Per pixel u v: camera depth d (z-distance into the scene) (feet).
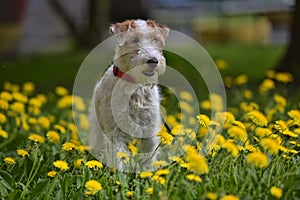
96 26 96.84
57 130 31.63
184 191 18.93
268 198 18.58
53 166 23.68
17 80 67.67
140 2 139.95
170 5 151.64
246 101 40.88
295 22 54.49
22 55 103.65
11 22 129.39
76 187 21.06
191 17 146.41
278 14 118.42
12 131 31.01
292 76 51.55
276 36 122.62
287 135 25.85
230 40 126.93
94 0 96.84
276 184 19.48
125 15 140.15
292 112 25.02
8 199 20.12
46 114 37.55
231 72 64.18
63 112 37.63
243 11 139.64
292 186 19.30
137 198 19.20
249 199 18.37
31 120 30.86
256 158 18.83
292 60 53.78
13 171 22.63
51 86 60.49
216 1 151.94
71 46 115.75
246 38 126.41
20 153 22.93
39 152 24.25
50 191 20.13
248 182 19.33
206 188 18.99
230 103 41.14
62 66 75.77
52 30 133.59
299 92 42.93
